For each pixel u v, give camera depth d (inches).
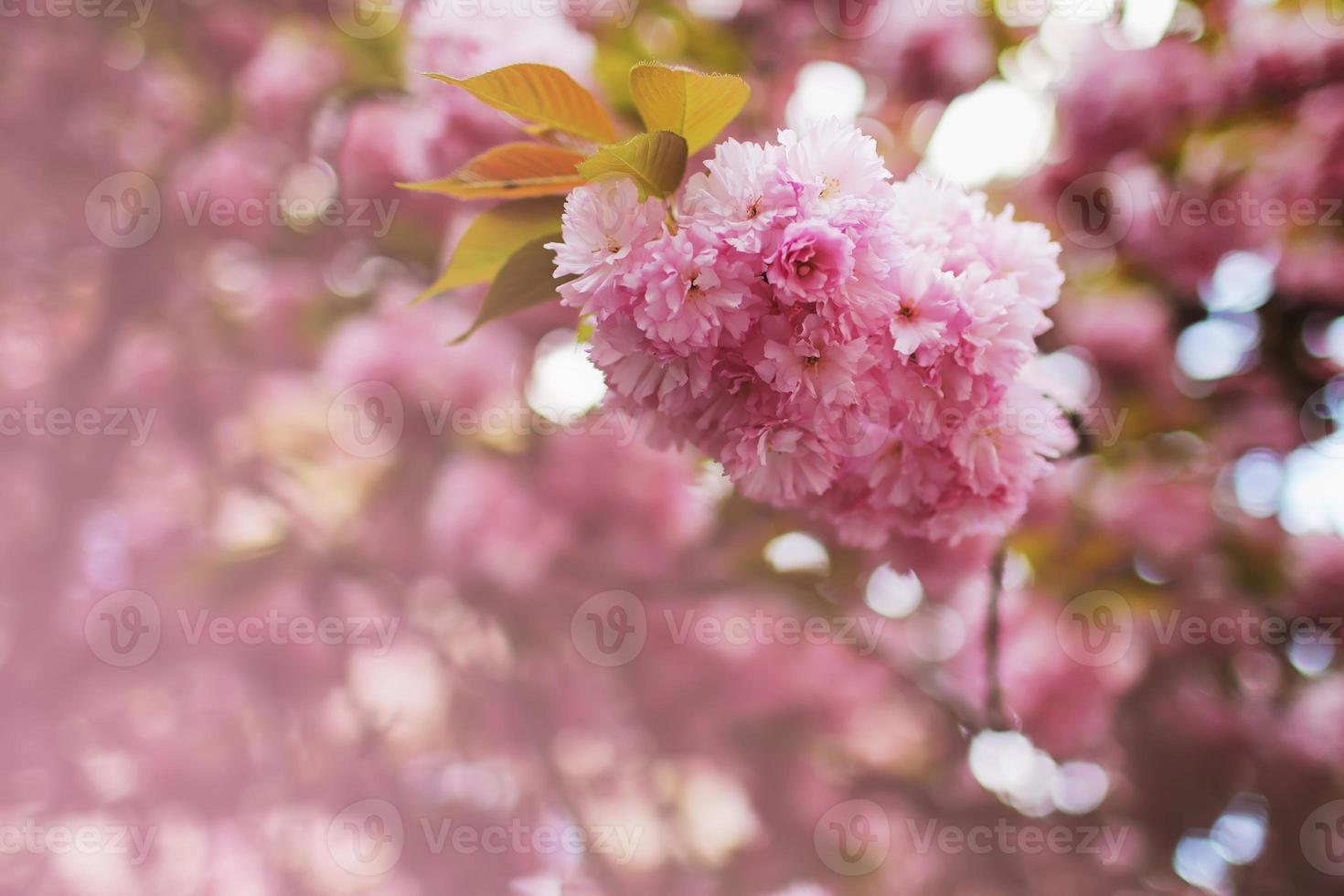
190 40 97.8
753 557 94.6
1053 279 47.9
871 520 49.8
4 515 109.3
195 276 108.7
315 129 91.6
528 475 92.7
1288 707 98.2
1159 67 77.4
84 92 100.4
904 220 47.8
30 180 103.0
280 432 109.7
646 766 114.0
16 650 106.8
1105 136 79.6
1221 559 94.6
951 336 46.9
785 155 46.5
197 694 109.6
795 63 88.7
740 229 46.2
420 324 95.0
